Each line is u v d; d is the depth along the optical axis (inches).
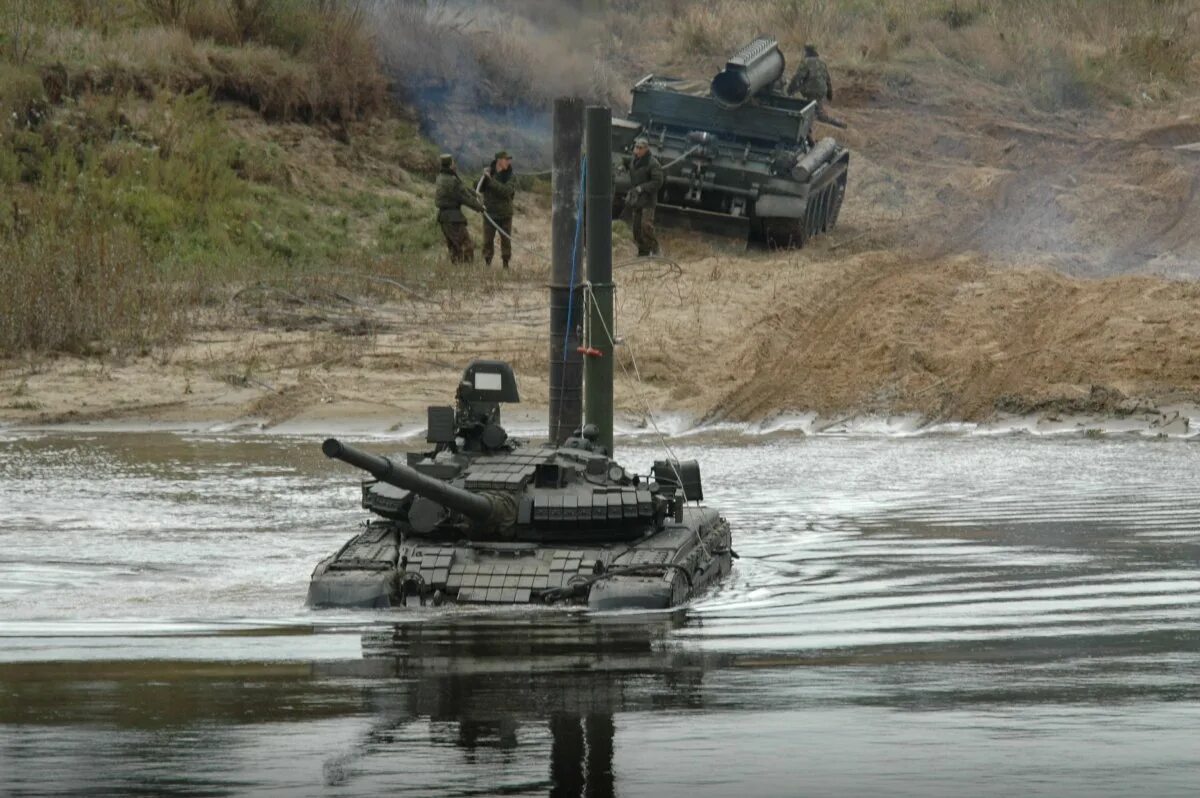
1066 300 2891.2
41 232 2869.1
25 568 1466.5
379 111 3641.7
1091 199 3779.5
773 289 2947.8
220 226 3125.0
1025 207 3747.5
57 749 891.4
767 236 3307.1
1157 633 1201.4
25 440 2207.2
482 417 1518.2
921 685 1035.3
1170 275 3223.4
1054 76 4751.5
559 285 1845.5
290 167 3378.4
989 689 1022.4
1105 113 4653.1
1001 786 816.9
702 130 3329.2
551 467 1446.9
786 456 2177.7
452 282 2997.0
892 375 2561.5
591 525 1407.5
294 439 2245.3
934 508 1817.2
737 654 1134.4
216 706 983.6
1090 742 897.5
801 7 4886.8
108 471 2000.5
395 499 1407.5
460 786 821.9
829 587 1402.6
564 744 899.4
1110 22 5280.5
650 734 919.7
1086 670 1077.1
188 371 2527.1
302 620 1257.4
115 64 3400.6
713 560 1460.4
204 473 1996.8
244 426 2324.1
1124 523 1711.4
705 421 2412.6
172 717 958.4
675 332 2714.1
